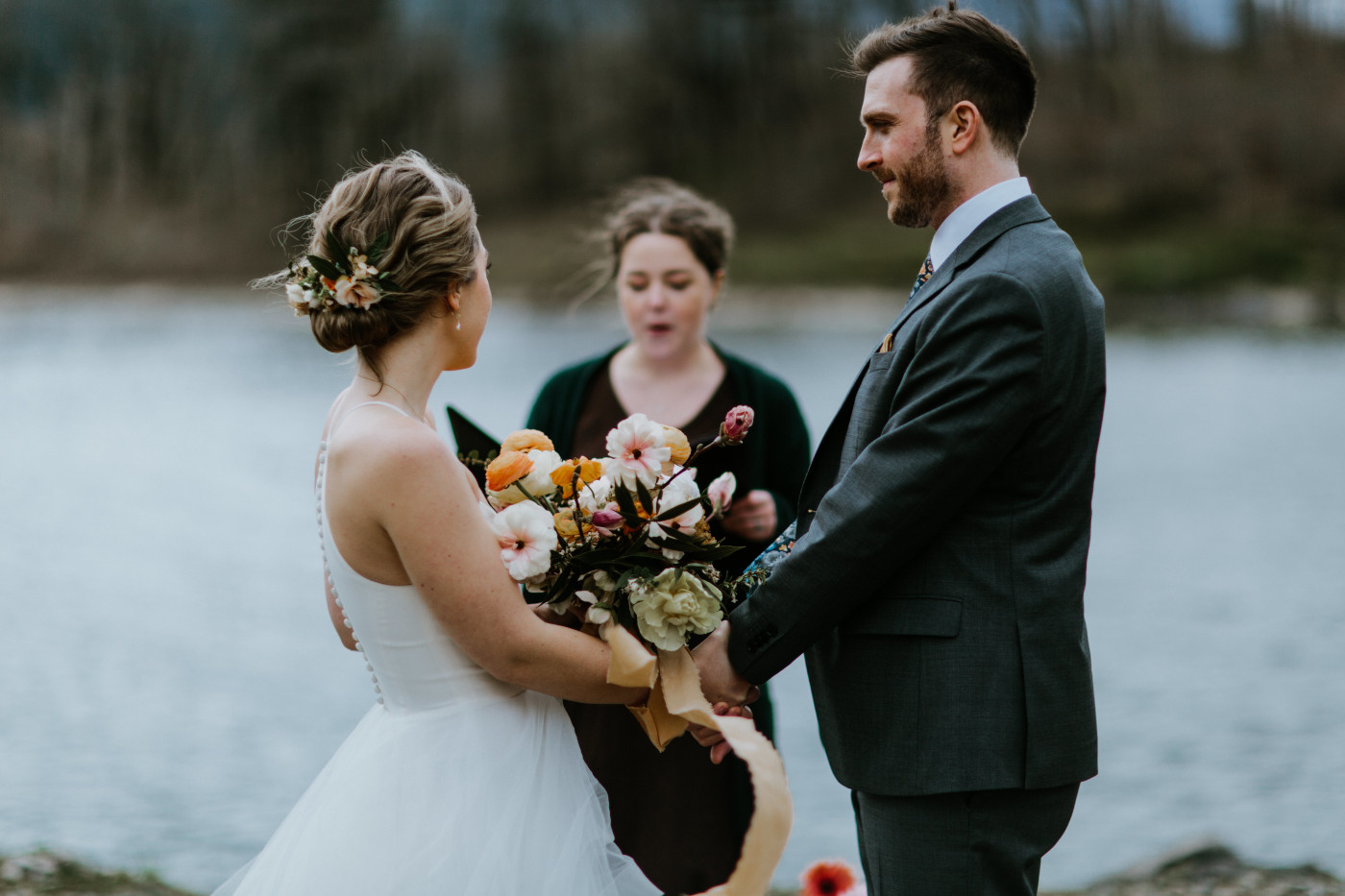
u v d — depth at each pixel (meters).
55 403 17.47
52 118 53.22
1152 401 16.69
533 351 24.14
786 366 20.05
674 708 1.98
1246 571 7.78
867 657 2.13
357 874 1.88
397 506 1.84
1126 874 3.39
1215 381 18.75
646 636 1.97
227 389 19.27
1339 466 11.76
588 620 2.02
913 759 2.05
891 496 2.02
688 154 50.56
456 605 1.87
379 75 52.66
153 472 12.18
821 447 2.30
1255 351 23.33
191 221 50.97
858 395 2.25
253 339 29.72
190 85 53.88
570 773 2.05
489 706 1.99
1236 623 6.63
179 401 17.67
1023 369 1.99
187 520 9.80
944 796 2.04
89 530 9.38
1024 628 2.04
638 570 1.97
